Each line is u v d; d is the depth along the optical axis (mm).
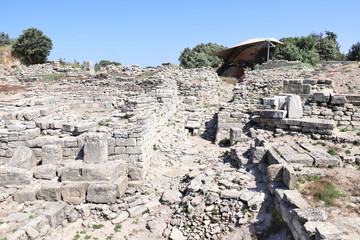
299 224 6445
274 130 14570
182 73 30922
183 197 10203
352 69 24859
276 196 8023
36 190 10445
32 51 45969
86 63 35906
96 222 9625
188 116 20781
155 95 20344
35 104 19297
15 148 12195
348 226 6406
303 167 9383
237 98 23047
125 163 11766
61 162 11812
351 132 13312
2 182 10773
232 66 54062
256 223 7773
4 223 8570
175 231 8352
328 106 15578
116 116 16016
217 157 14242
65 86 27688
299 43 49969
